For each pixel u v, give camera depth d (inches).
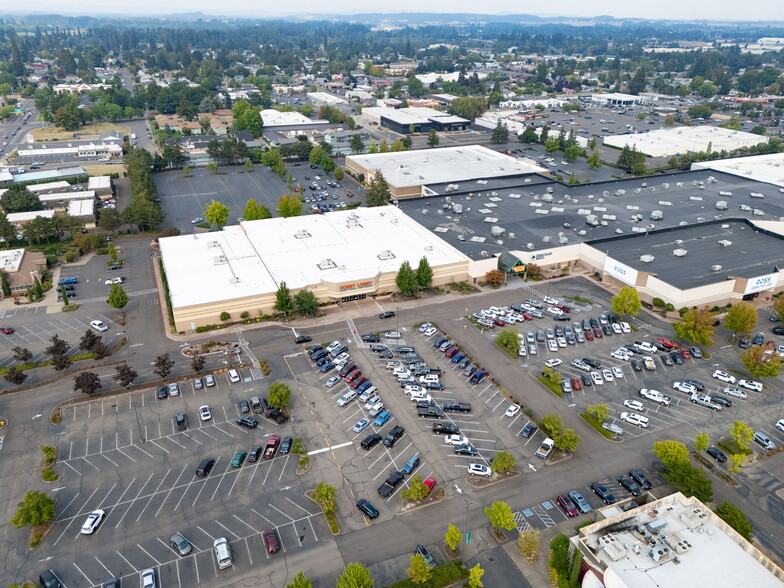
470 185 7642.7
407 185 7578.7
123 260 5994.1
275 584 2514.8
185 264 5206.7
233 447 3326.8
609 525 2493.8
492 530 2800.2
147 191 7386.8
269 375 4010.8
